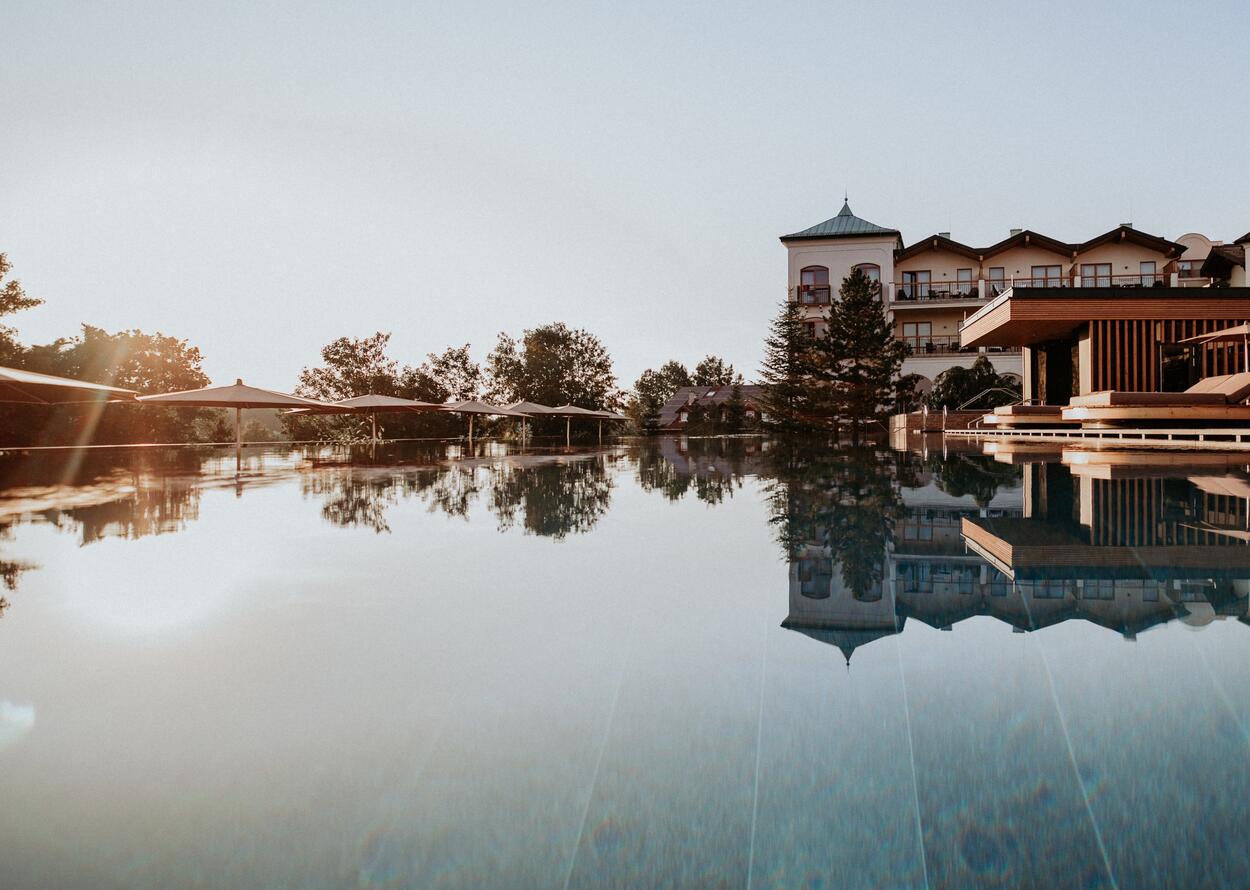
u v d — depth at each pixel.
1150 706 1.34
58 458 13.89
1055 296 15.24
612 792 1.09
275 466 11.40
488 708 1.45
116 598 2.49
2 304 22.42
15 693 1.57
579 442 27.12
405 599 2.43
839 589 2.41
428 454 16.38
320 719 1.41
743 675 1.59
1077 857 0.88
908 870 0.87
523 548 3.45
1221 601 2.08
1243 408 10.95
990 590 2.29
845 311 28.03
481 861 0.92
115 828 1.02
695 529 4.00
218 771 1.19
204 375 30.00
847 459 10.80
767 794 1.07
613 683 1.57
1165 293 14.95
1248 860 0.87
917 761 1.15
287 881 0.88
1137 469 6.65
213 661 1.78
